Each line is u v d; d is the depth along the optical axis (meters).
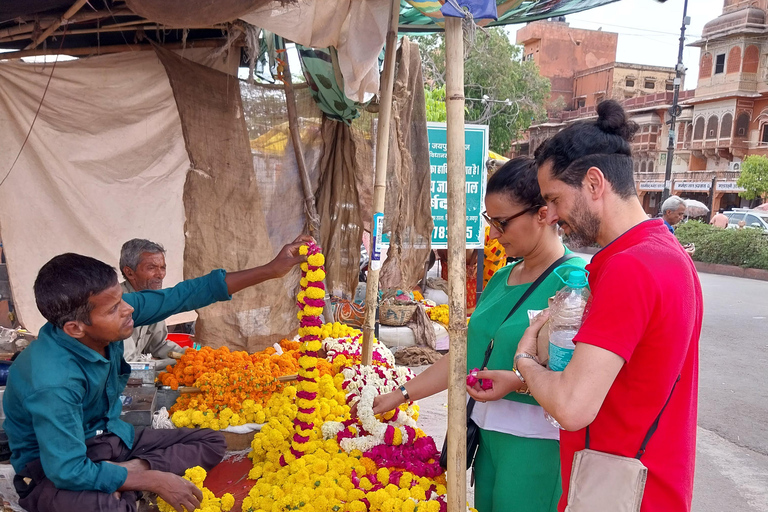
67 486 2.10
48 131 4.05
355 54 3.39
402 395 2.44
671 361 1.41
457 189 1.87
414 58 4.45
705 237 19.09
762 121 32.59
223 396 3.09
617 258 1.43
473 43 1.92
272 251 4.63
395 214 4.35
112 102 4.19
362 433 2.64
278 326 4.63
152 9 2.64
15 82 3.92
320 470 2.38
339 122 4.88
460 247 1.87
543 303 1.92
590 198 1.51
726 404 5.73
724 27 33.25
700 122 35.34
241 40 4.40
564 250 2.04
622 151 1.50
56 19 3.48
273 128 4.57
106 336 2.19
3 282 4.37
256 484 2.50
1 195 4.02
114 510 2.14
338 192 4.91
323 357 3.83
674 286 1.40
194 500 2.30
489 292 2.25
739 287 14.66
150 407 2.96
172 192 4.47
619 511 1.42
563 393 1.41
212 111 4.29
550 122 39.91
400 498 2.20
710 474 4.22
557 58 43.22
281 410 3.03
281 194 4.65
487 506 2.15
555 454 1.94
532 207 1.95
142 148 4.33
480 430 2.12
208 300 2.62
